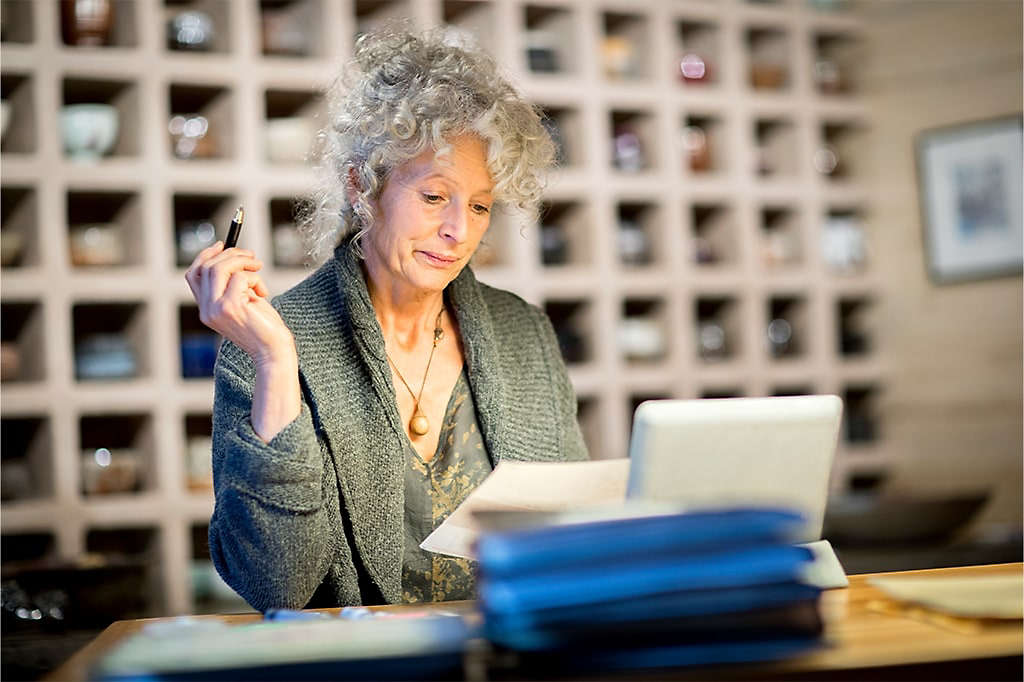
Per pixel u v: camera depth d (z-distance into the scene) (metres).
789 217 5.23
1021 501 4.99
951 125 5.17
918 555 4.21
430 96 1.89
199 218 4.39
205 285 1.74
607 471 1.60
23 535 4.03
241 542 1.73
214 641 1.18
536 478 1.58
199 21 4.23
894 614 1.43
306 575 1.74
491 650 1.22
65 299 3.96
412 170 1.93
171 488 4.04
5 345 4.06
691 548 1.17
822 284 5.15
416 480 2.00
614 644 1.15
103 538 4.18
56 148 3.96
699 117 5.05
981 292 5.10
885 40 5.30
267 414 1.72
